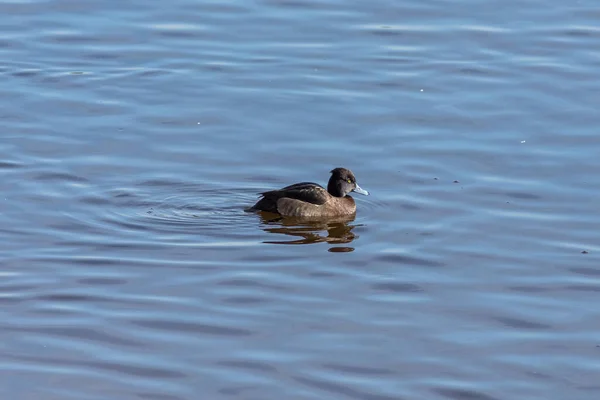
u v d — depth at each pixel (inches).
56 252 690.8
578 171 821.2
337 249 711.7
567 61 1020.5
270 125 907.4
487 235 727.7
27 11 1133.1
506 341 592.4
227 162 843.4
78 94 968.9
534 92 961.5
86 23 1108.5
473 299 641.6
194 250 703.1
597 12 1125.1
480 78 990.4
